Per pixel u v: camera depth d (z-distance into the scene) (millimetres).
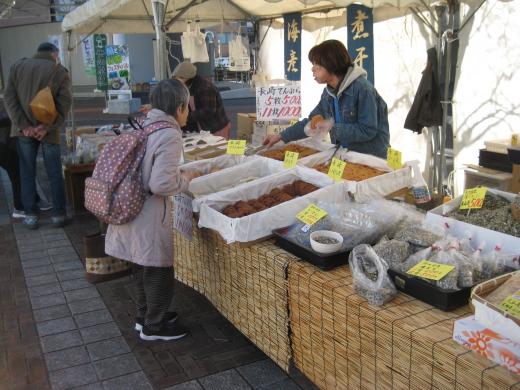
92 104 19844
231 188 3064
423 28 4855
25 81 4996
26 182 5289
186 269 3508
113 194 2637
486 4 4387
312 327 2252
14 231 5383
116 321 3420
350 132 3254
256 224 2549
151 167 2635
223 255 2922
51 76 5055
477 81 4582
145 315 3150
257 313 2686
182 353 3012
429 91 4566
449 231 2242
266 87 4570
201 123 5062
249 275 2668
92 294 3842
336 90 3350
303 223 2479
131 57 19281
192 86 5008
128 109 9102
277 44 6734
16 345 3158
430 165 5008
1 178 8117
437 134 4703
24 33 23484
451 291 1799
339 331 2072
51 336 3252
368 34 5066
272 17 6469
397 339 1771
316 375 2316
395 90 5293
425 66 4875
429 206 4230
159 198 2760
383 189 2994
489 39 4414
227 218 2568
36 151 5289
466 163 4816
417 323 1757
